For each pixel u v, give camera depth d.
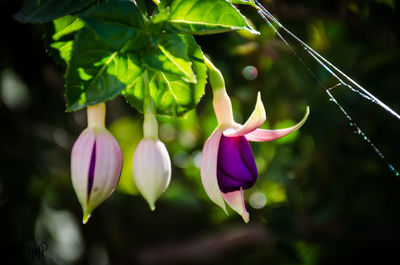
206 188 0.49
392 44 0.79
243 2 0.50
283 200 0.90
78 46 0.47
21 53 0.72
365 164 0.83
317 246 0.87
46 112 0.89
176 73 0.47
